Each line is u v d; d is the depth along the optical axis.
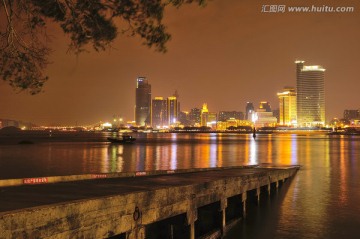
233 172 28.44
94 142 141.88
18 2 14.35
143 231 14.05
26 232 10.41
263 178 26.95
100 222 12.41
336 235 18.89
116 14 15.23
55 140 161.00
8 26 14.31
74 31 15.33
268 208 24.64
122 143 136.12
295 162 60.34
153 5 14.98
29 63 15.01
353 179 37.97
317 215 22.66
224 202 19.73
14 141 142.12
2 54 14.68
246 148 107.00
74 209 11.62
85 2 15.03
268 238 18.61
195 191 17.20
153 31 15.35
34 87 15.46
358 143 151.00
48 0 14.77
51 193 14.81
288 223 21.08
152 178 22.28
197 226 19.03
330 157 72.44
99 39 15.46
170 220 16.34
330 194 29.31
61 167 49.31
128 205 13.42
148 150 92.00
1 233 9.89
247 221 21.58
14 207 11.66
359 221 21.28
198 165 53.75
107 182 19.39
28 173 41.78
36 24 14.73
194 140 180.88
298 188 32.25
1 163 54.47
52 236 11.02
